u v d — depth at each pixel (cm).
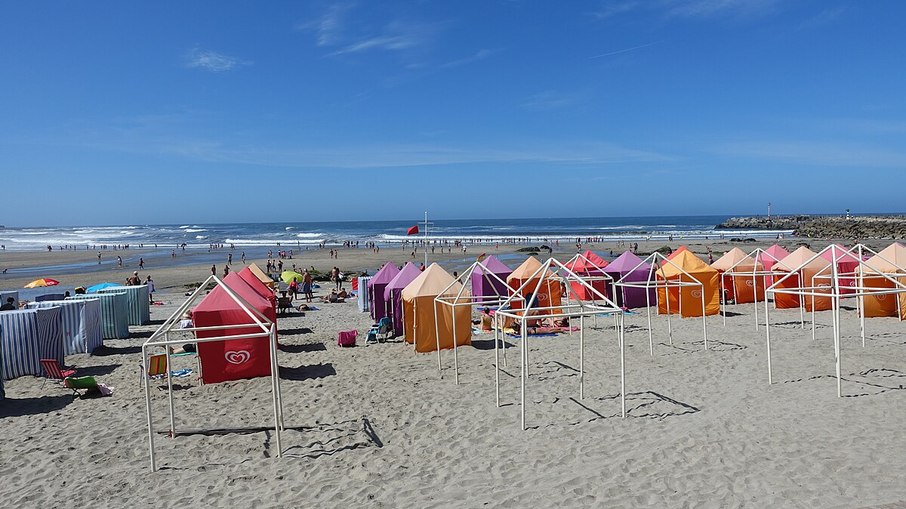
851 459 649
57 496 639
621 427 795
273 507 598
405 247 6366
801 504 550
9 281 3662
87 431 846
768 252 2120
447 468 683
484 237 7731
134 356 1392
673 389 980
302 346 1500
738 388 973
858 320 1636
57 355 1264
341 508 589
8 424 885
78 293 1933
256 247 7044
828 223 8806
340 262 4672
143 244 7912
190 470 699
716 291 1823
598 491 601
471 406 919
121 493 641
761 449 693
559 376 1093
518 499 591
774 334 1459
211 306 1096
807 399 891
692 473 634
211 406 955
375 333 1534
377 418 877
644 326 1666
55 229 17675
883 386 944
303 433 819
